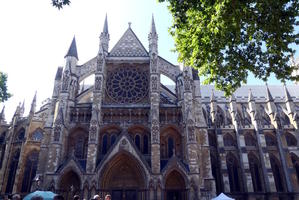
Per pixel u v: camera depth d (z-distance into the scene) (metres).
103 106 46.53
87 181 39.12
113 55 52.78
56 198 15.67
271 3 19.22
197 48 22.95
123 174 42.75
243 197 59.78
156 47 51.34
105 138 45.59
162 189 39.19
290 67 23.28
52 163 40.66
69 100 47.28
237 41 21.62
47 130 45.84
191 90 47.94
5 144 56.78
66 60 50.25
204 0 20.67
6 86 42.38
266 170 60.81
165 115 46.69
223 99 78.75
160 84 52.59
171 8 24.70
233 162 64.62
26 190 51.19
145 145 45.25
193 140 42.84
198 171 40.78
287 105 73.25
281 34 20.62
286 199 58.88
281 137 65.94
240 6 18.84
